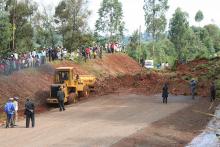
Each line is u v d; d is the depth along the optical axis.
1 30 42.38
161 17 98.38
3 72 42.19
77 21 61.62
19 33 50.28
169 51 108.69
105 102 42.22
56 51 55.03
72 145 24.45
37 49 54.06
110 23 93.38
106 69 64.06
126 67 73.19
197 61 66.50
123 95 47.06
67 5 61.06
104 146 24.25
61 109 37.53
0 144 24.69
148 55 95.00
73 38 60.81
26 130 28.84
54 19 60.91
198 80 51.88
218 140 26.61
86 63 61.09
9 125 30.30
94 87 49.03
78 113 35.88
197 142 26.14
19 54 46.91
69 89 42.78
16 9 49.50
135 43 95.25
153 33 98.75
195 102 42.19
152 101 42.91
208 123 31.86
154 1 97.75
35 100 41.44
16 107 31.44
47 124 30.98
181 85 50.94
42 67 49.31
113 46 75.62
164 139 26.64
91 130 28.73
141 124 30.97
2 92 39.44
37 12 59.41
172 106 39.66
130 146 24.55
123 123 31.33
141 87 51.94
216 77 52.22
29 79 44.66
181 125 30.97
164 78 54.88
